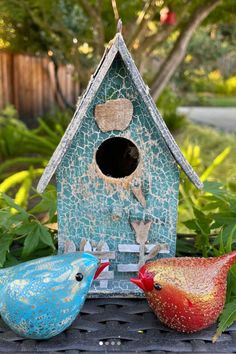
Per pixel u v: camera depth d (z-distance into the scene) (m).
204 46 3.45
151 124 0.38
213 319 0.36
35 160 1.24
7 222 0.43
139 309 0.40
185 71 3.80
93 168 0.39
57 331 0.35
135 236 0.41
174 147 0.37
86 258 0.35
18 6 1.35
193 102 5.07
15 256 0.45
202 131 2.34
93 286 0.41
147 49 1.39
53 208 0.47
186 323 0.35
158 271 0.35
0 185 0.89
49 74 2.53
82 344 0.35
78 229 0.41
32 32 1.72
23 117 2.34
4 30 1.61
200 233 0.48
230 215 0.45
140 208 0.40
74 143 0.38
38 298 0.33
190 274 0.35
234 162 1.56
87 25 1.65
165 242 0.41
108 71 0.37
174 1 1.25
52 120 2.07
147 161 0.39
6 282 0.34
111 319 0.38
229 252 0.39
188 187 0.65
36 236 0.42
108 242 0.41
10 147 1.47
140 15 1.25
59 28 1.44
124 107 0.38
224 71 6.73
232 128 2.68
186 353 0.35
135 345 0.35
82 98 0.37
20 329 0.34
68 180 0.39
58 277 0.34
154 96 1.35
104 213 0.40
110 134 0.38
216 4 1.26
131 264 0.41
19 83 2.27
